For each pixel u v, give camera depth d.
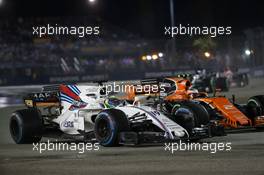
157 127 37.25
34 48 155.12
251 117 44.53
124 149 35.47
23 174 27.30
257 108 44.12
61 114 42.09
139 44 147.12
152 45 138.12
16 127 41.44
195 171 26.34
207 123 38.66
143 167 28.03
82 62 150.75
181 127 36.53
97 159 31.42
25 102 44.22
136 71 134.25
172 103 43.38
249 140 38.28
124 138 36.09
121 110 37.53
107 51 152.12
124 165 28.88
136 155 32.44
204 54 112.25
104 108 40.28
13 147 39.25
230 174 25.25
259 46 140.25
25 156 34.00
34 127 40.62
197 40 112.50
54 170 28.12
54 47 154.25
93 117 40.50
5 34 169.62
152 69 132.12
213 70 114.38
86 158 32.00
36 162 31.23
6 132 51.25
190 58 120.69
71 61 150.00
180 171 26.50
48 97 42.56
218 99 43.66
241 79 109.00
